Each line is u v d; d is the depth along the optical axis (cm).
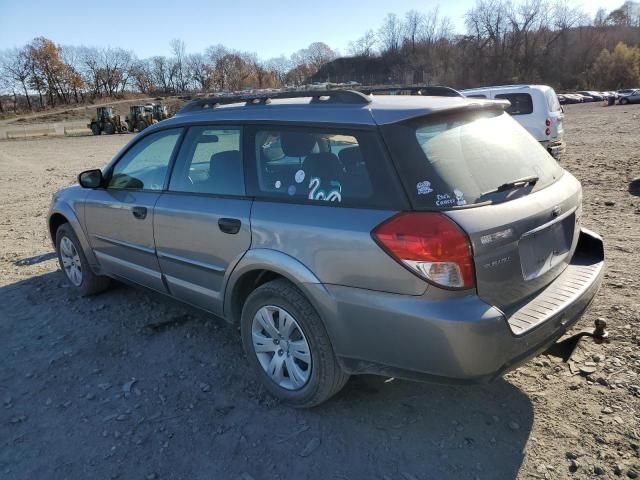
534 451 269
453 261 240
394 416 303
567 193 308
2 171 1820
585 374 329
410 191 253
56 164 2036
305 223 283
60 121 8062
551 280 299
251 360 332
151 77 12706
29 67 10544
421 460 268
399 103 290
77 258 509
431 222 243
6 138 4519
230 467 271
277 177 310
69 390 347
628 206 756
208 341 406
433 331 243
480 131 295
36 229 831
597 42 9900
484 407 306
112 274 468
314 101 314
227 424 304
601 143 1664
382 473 261
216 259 339
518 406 305
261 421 306
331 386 294
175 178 379
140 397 335
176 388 343
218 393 336
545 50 9825
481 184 265
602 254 328
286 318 304
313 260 279
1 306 496
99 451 287
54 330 438
